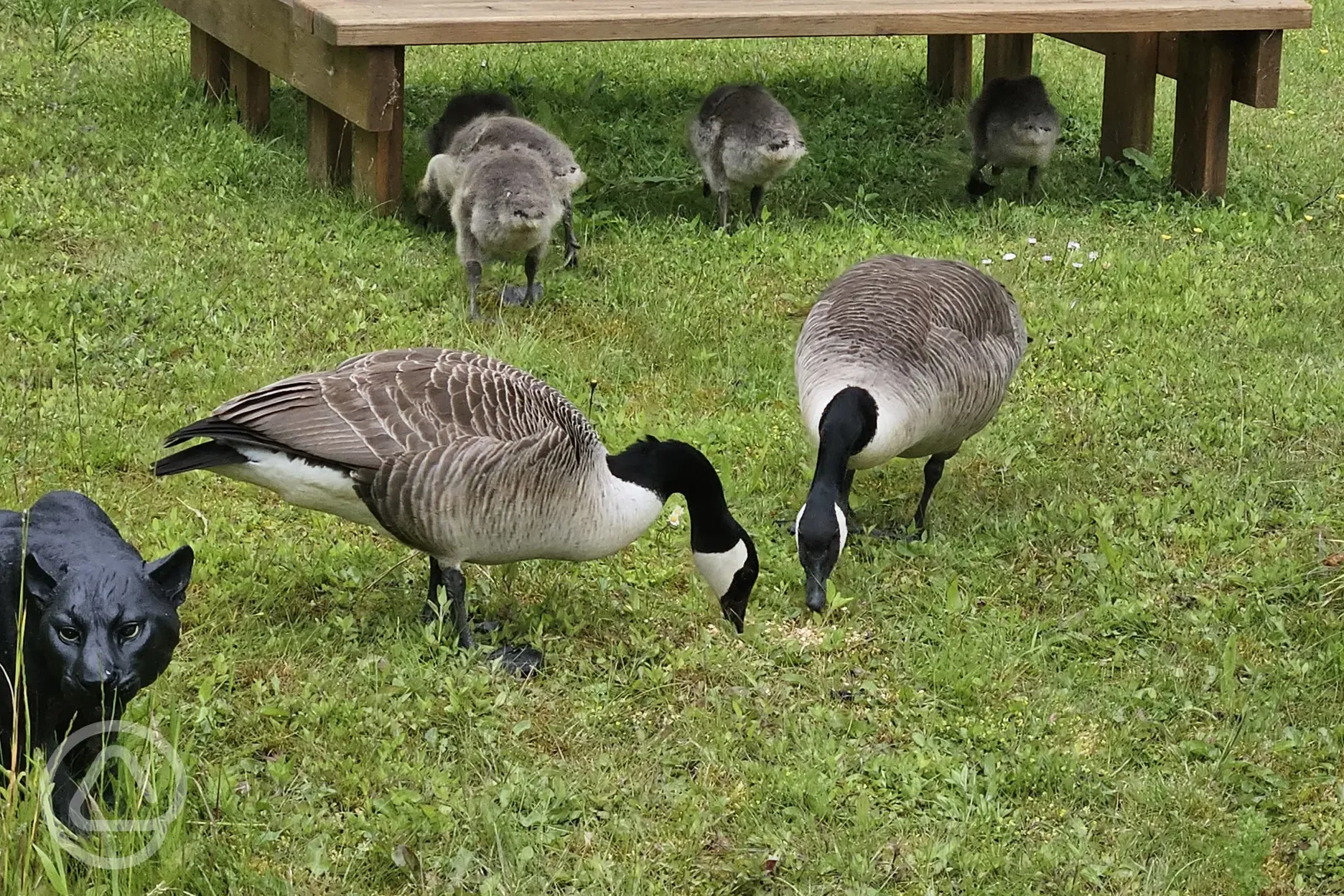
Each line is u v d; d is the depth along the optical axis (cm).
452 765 356
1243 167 583
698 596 391
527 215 460
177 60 616
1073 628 389
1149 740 368
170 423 425
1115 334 477
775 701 373
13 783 321
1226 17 529
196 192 509
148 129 538
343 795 351
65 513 332
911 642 385
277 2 521
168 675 366
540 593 392
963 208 544
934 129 634
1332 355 469
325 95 510
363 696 366
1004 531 411
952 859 347
